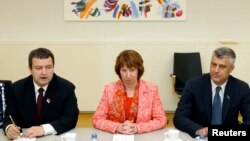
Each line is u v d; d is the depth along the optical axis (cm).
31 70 208
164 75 458
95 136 185
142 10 449
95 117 220
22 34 458
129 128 202
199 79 231
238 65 450
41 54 204
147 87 226
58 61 456
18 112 219
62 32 457
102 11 450
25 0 449
